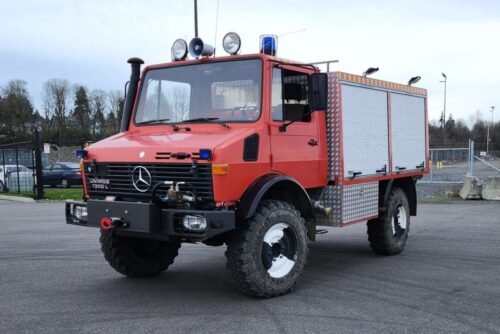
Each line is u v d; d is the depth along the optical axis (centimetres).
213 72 611
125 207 529
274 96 586
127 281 654
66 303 555
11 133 6488
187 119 619
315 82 567
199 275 686
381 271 700
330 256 809
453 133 7125
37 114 6912
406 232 844
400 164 836
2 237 999
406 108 861
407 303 547
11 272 704
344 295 580
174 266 742
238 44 599
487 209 1415
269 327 473
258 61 580
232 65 598
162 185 537
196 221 505
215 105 603
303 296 577
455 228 1081
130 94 666
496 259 773
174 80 638
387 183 804
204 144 525
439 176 2398
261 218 548
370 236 802
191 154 519
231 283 641
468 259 774
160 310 528
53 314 516
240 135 544
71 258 798
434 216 1276
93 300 566
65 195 2006
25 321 494
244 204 532
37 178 1875
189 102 622
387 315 507
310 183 640
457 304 543
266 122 570
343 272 696
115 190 578
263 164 562
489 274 676
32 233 1050
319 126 658
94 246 900
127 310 529
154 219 519
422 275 674
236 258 539
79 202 586
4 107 6744
